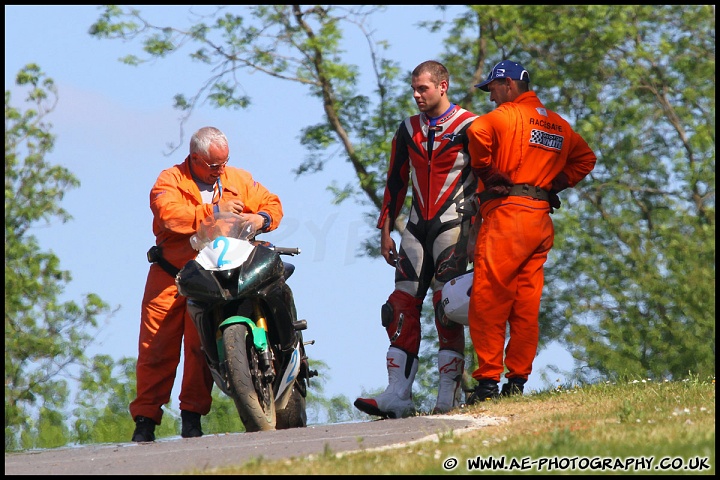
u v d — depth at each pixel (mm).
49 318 77875
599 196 79688
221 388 30750
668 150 81312
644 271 77500
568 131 33625
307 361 34000
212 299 29141
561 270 78812
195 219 32000
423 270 34781
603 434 23000
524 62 80188
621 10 77875
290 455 23391
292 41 77250
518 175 32500
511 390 32969
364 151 77250
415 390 80438
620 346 75438
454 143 34219
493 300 32500
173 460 24031
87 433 76312
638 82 77938
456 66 80062
